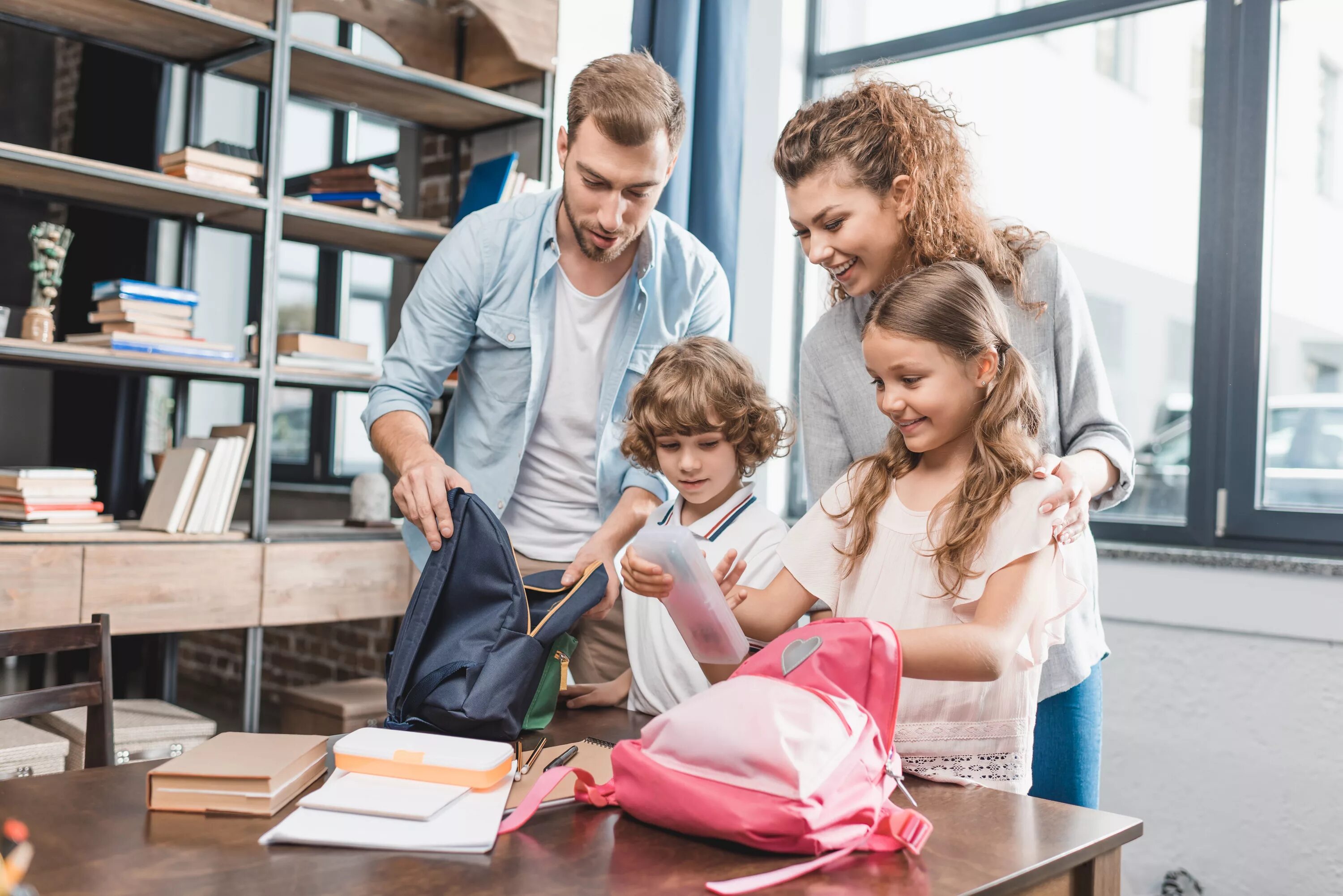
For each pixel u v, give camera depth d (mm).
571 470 1820
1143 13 2703
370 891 786
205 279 4496
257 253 2951
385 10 2979
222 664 4672
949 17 3062
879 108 1292
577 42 3094
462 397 1853
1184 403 2627
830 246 1301
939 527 1146
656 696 1411
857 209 1276
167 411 4461
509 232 1731
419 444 1522
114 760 1395
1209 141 2576
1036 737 1342
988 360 1119
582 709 1433
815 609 1440
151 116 4172
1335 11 2436
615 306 1782
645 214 1561
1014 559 1070
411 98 2965
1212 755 2379
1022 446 1111
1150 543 2635
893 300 1124
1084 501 1120
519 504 1829
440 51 3109
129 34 2635
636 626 1444
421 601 1223
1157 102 2676
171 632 2906
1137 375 2709
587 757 1140
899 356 1108
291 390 4367
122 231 4258
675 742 926
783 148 1338
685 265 1828
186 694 4434
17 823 565
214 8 2643
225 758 993
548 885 806
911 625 1158
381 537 2818
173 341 2568
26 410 4992
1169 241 2652
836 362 1448
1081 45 2811
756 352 3223
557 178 3072
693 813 891
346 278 4062
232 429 2688
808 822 848
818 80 3320
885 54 3176
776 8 3227
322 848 873
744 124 3047
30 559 2227
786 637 991
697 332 1926
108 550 2326
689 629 1115
